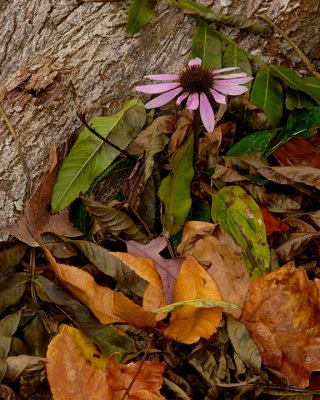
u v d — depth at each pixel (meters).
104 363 0.89
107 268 0.93
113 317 0.90
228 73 1.00
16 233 0.94
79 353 0.88
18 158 0.96
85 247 0.94
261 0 1.00
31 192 0.96
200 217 0.97
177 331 0.89
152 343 0.91
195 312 0.90
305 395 0.89
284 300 0.92
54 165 0.96
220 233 0.94
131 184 0.97
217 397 0.90
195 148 0.95
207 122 0.92
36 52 1.04
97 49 0.99
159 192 0.94
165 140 0.98
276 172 0.97
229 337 0.90
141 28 0.99
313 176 0.96
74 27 1.01
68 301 0.92
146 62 1.00
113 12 1.00
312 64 1.05
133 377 0.88
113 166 0.97
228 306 0.88
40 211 0.95
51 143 0.97
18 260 0.95
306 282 0.92
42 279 0.94
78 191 0.96
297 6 1.00
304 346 0.91
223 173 0.97
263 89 1.00
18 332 0.93
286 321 0.91
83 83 0.99
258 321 0.91
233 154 1.00
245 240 0.94
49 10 1.03
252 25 1.00
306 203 0.99
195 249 0.94
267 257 0.94
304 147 1.01
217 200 0.95
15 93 0.98
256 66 1.02
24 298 0.94
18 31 1.05
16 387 0.91
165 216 0.95
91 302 0.91
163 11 1.00
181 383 0.90
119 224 0.95
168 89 0.93
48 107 0.98
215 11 1.00
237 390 0.89
